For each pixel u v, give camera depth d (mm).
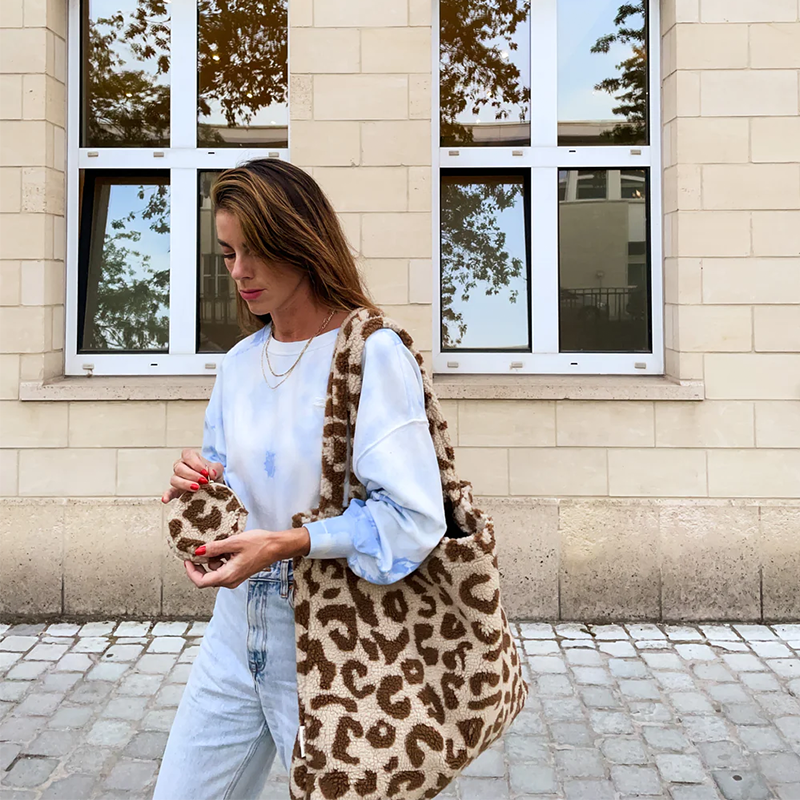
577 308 4562
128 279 4586
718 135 4160
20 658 3789
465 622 1329
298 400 1404
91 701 3361
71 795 2688
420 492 1277
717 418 4207
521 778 2799
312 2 4137
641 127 4504
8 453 4230
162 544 4246
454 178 4578
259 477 1412
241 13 4484
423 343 4203
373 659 1316
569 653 3877
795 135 4148
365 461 1287
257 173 1392
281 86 4508
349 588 1335
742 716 3242
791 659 3795
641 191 4520
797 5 4125
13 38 4152
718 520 4223
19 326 4211
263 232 1348
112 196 4566
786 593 4227
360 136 4164
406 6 4133
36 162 4180
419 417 1321
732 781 2775
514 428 4230
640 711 3291
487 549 1313
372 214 4180
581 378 4445
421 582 1349
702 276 4184
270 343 1489
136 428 4223
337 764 1269
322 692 1301
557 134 4516
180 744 1508
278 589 1424
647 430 4219
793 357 4184
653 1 4395
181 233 4496
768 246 4168
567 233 4547
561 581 4258
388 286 4195
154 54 4516
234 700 1478
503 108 4531
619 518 4230
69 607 4262
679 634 4109
